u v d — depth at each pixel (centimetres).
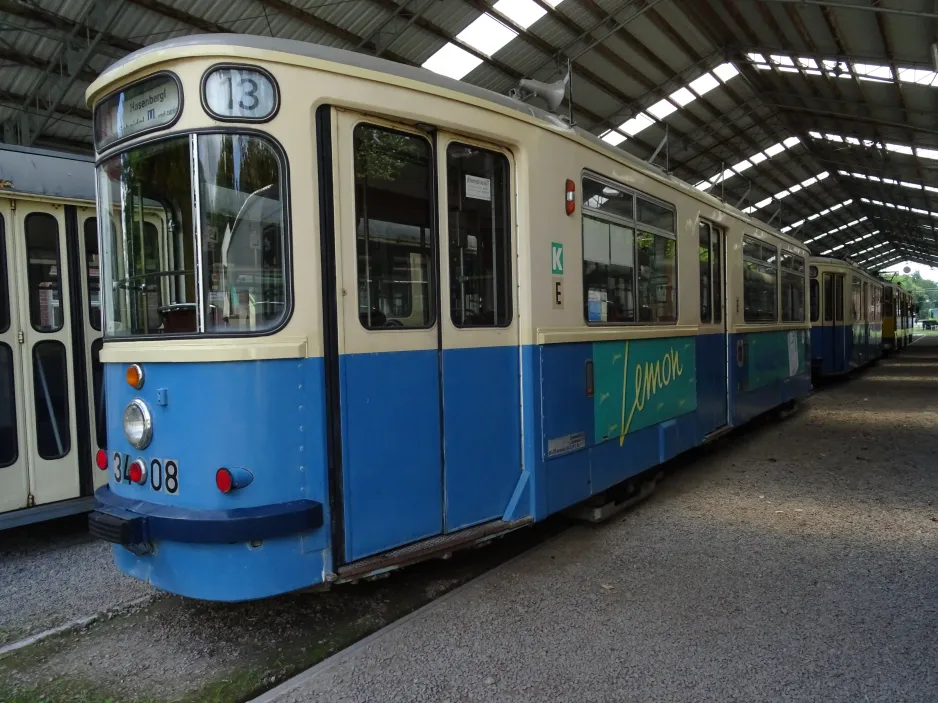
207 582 311
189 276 324
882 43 1233
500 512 421
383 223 358
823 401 1372
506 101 425
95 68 1032
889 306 2920
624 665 326
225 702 299
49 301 521
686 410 677
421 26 1126
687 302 683
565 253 473
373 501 352
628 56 1399
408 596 417
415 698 299
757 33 1365
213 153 316
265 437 318
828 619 375
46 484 512
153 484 335
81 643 357
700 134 1975
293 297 324
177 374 324
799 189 2930
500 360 423
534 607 393
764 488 669
